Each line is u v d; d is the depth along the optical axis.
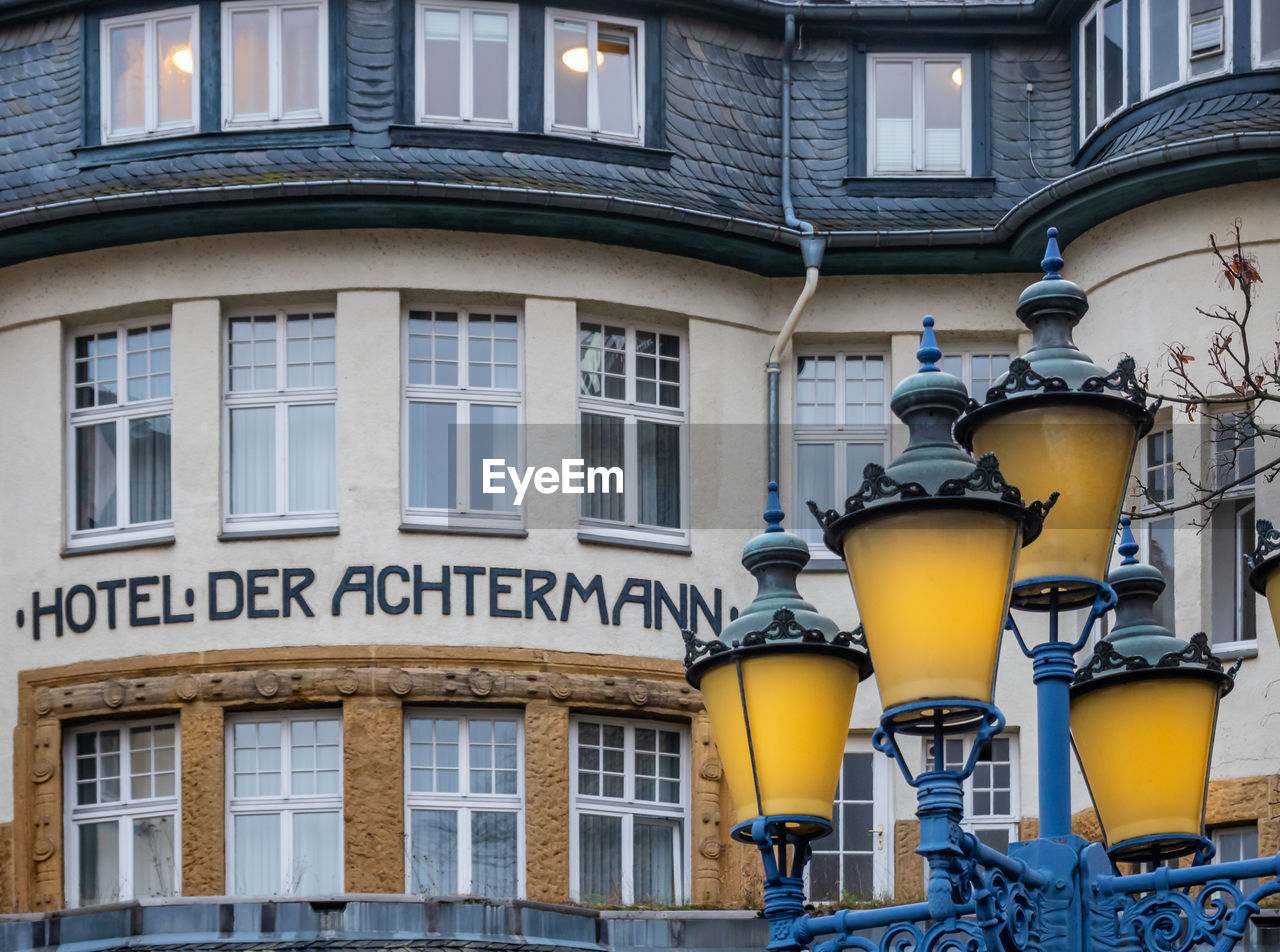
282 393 23.98
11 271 24.64
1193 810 11.38
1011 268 25.16
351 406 23.67
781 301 25.16
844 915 9.87
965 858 9.20
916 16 25.59
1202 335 23.45
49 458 24.16
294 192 23.61
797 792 10.09
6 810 23.50
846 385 25.36
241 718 23.30
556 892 22.94
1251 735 22.56
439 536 23.44
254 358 24.12
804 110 25.66
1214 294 23.48
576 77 24.69
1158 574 12.06
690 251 24.62
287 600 23.27
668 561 23.98
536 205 23.83
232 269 24.09
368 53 24.42
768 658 10.16
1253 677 22.67
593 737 23.64
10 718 23.64
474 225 24.03
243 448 23.94
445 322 24.17
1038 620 24.33
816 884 24.16
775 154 25.45
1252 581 10.73
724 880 23.50
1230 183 23.53
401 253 24.00
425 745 23.23
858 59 25.75
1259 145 23.12
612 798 23.53
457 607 23.30
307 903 20.92
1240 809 22.44
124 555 23.67
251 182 23.73
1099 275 24.27
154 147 24.44
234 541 23.47
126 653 23.42
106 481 24.23
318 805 23.11
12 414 24.33
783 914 10.02
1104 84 24.75
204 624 23.33
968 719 9.67
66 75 24.95
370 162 24.03
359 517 23.41
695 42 25.30
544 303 24.14
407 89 24.34
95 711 23.39
